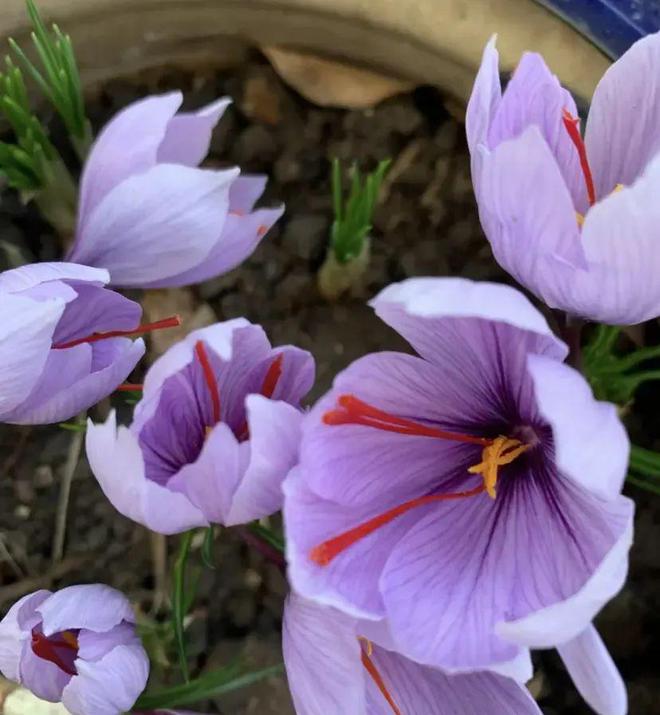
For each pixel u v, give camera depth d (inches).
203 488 7.6
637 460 10.0
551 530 7.7
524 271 7.6
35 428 12.5
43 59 10.6
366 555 7.7
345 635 7.4
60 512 12.3
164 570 12.2
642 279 7.1
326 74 12.4
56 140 12.6
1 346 7.9
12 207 12.7
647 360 12.4
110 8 11.3
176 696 9.5
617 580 6.5
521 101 7.9
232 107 13.0
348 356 12.9
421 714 8.2
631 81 7.9
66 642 8.8
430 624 7.4
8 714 11.0
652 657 12.1
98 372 8.8
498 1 11.2
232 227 9.7
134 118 9.1
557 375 6.7
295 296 13.0
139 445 7.8
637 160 8.1
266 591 12.2
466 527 8.0
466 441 8.0
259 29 11.9
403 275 13.0
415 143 13.1
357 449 7.7
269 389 8.3
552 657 12.2
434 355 7.7
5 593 12.1
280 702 11.8
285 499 7.2
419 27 11.4
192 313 12.9
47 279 8.5
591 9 10.9
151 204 8.9
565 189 6.8
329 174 13.2
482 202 7.4
